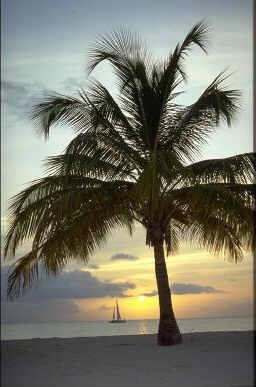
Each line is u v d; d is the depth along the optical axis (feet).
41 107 50.57
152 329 230.68
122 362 43.62
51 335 199.93
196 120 51.24
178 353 46.62
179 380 35.78
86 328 271.49
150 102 51.88
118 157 50.06
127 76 51.34
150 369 39.93
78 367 41.91
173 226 58.29
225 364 40.45
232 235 52.60
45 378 37.81
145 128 51.70
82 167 47.24
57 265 50.42
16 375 39.01
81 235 48.96
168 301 52.80
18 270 51.01
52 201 48.26
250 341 52.75
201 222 51.44
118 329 242.99
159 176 44.75
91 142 47.83
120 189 50.08
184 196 50.08
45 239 49.37
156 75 52.34
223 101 49.11
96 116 50.34
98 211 49.06
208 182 48.47
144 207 51.75
